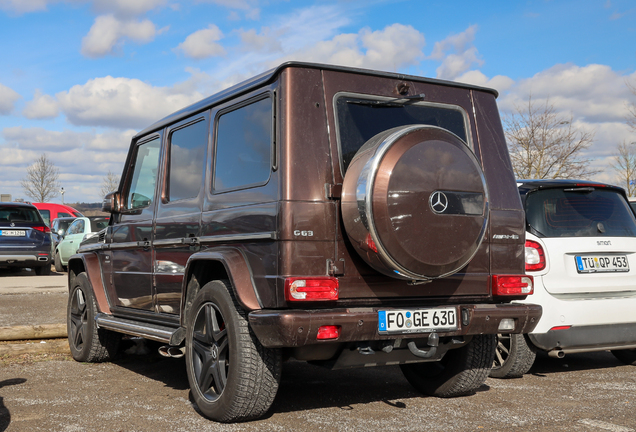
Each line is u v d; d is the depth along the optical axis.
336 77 3.96
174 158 5.13
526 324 4.21
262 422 3.97
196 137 4.83
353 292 3.76
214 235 4.28
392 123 4.13
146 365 6.05
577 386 5.13
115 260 5.88
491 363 4.62
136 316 5.54
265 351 3.82
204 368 4.16
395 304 3.93
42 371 5.71
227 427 3.86
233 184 4.23
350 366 4.06
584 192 5.73
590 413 4.23
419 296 4.00
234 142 4.29
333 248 3.72
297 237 3.62
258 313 3.61
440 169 3.69
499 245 4.34
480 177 3.86
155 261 5.12
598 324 5.37
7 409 4.31
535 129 23.55
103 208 5.96
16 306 10.09
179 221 4.78
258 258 3.79
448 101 4.44
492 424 3.94
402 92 4.20
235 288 3.76
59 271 18.62
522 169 23.69
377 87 4.12
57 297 11.56
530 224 5.37
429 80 4.37
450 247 3.70
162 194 5.19
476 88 4.58
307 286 3.57
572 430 3.83
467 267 4.19
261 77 4.07
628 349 6.11
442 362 4.73
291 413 4.20
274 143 3.81
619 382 5.30
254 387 3.79
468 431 3.79
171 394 4.79
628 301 5.46
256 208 3.86
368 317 3.66
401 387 5.06
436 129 3.81
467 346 4.55
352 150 3.90
